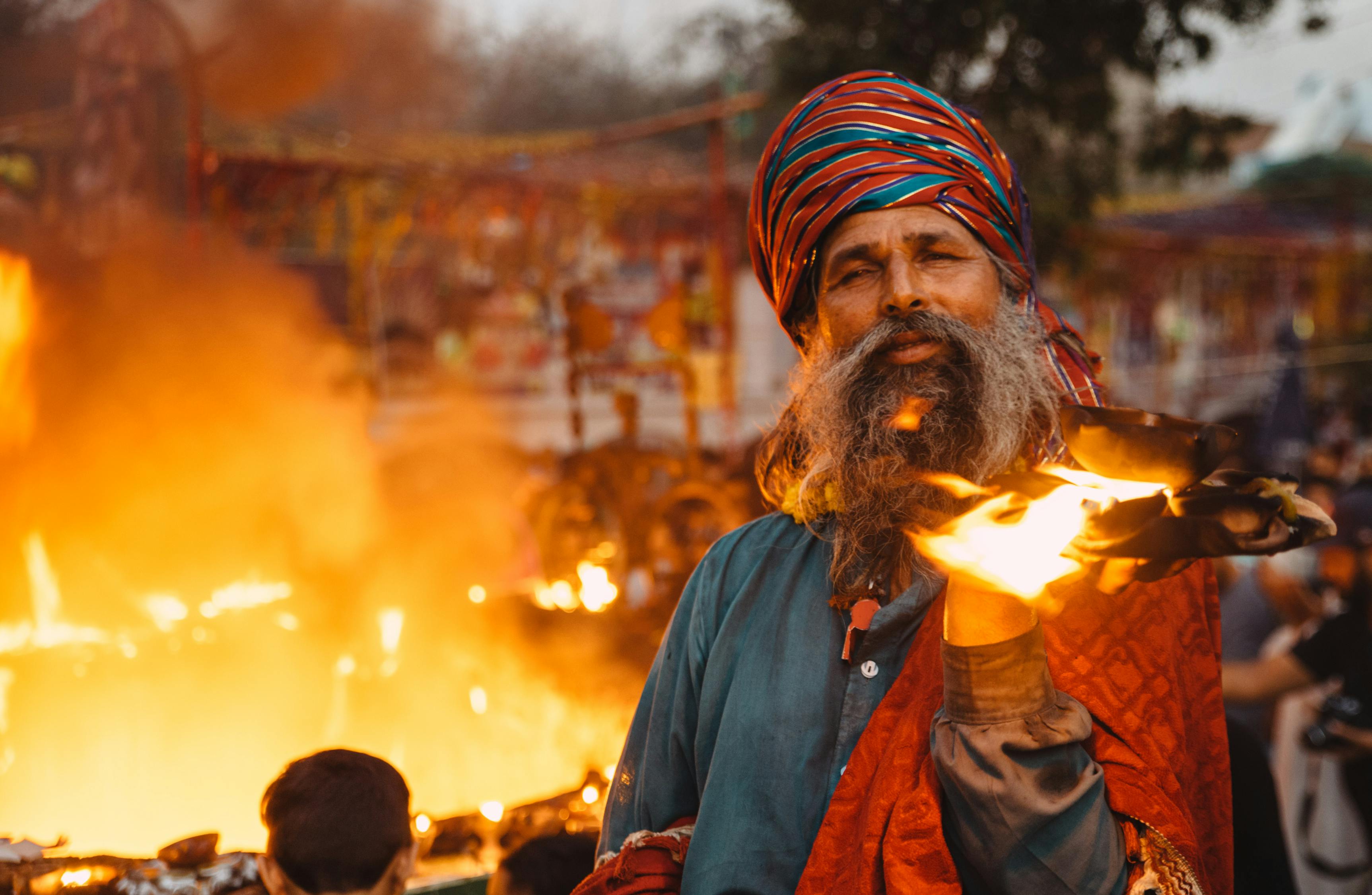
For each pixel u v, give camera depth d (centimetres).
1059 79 503
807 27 521
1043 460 101
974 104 510
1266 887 171
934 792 84
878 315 103
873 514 102
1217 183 1309
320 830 147
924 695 91
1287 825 309
